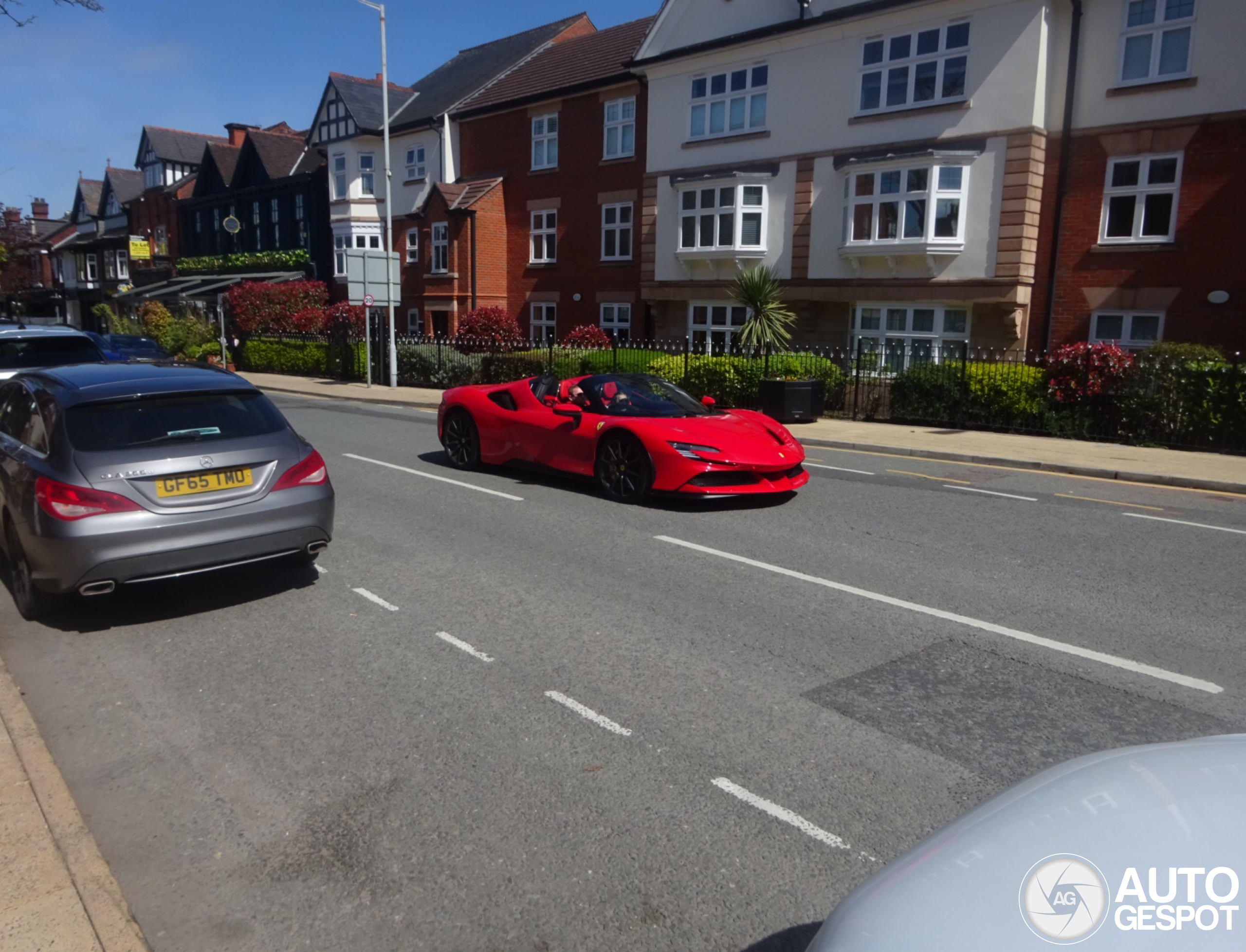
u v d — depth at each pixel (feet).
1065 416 45.98
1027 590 20.68
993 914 5.69
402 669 16.29
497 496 31.27
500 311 86.43
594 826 11.32
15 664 16.78
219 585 21.34
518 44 108.37
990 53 57.98
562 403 32.65
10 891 9.95
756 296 61.11
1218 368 41.39
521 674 16.02
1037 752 13.02
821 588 20.86
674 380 59.62
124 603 20.10
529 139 92.22
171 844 11.14
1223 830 6.07
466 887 10.22
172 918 9.80
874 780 12.30
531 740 13.56
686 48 73.61
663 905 9.86
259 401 20.71
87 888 10.08
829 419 54.29
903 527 26.94
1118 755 7.33
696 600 19.98
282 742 13.65
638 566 22.66
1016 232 57.82
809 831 11.14
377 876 10.45
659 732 13.75
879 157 62.13
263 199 132.36
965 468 38.22
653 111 77.51
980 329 61.26
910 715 14.26
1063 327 58.44
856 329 67.31
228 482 18.89
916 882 6.18
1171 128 53.42
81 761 13.20
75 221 190.29
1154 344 45.91
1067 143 57.00
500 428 34.55
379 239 112.06
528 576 21.86
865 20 63.16
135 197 166.61
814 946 6.14
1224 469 36.50
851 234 64.49
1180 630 18.10
